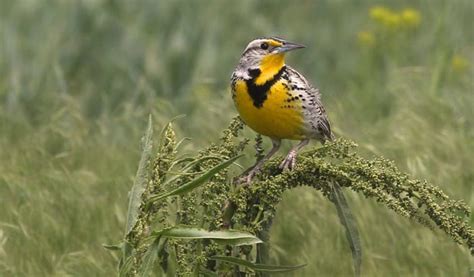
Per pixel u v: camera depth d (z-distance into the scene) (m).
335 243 10.05
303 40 18.97
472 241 6.40
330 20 20.12
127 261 6.33
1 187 10.50
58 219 10.13
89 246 9.88
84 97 15.06
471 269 9.09
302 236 10.09
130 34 16.83
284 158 6.89
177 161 6.50
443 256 9.84
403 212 6.42
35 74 15.27
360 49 17.89
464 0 20.14
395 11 20.81
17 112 13.89
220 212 6.58
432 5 20.50
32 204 10.20
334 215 10.38
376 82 15.84
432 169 10.95
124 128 12.89
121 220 10.08
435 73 14.60
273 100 8.48
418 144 11.54
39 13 17.61
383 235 10.14
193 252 6.50
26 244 9.70
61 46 16.75
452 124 12.81
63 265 9.47
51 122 12.51
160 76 15.71
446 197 6.47
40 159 11.38
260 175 6.96
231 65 16.97
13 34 16.19
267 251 6.75
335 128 11.76
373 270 9.77
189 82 15.92
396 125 12.57
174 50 16.09
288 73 8.66
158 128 12.17
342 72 17.69
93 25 16.98
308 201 10.36
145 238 6.33
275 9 20.61
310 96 8.62
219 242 6.20
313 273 9.76
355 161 6.62
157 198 6.30
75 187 10.55
